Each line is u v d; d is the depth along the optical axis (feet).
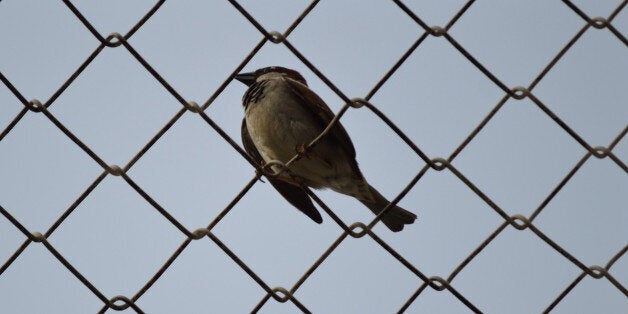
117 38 15.46
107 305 15.88
